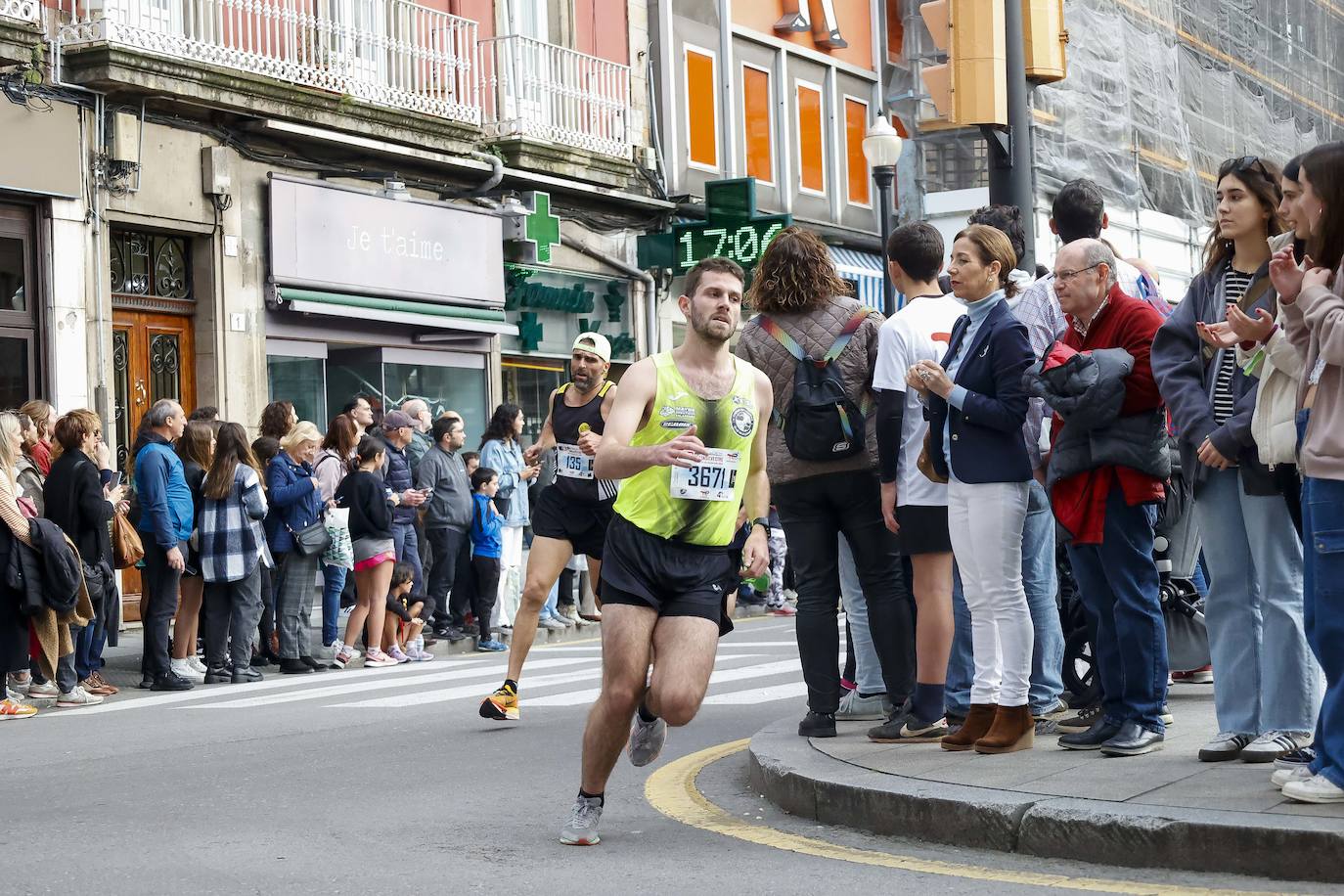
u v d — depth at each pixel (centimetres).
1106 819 892
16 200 2778
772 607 3347
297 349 3325
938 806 965
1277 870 841
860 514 1231
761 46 4812
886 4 5328
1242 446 1006
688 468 957
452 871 941
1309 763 923
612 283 4222
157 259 3080
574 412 1585
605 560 983
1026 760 1075
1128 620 1084
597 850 992
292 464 2334
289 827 1094
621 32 4294
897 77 5359
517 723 1628
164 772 1367
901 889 858
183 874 942
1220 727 1066
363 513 2380
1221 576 1058
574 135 3981
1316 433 899
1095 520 1079
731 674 1995
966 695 1241
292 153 3288
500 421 2786
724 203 4147
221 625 2198
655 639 971
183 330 3122
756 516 1028
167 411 2181
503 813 1133
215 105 3038
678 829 1052
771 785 1123
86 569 2003
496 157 3703
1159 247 5662
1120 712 1109
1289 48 6738
